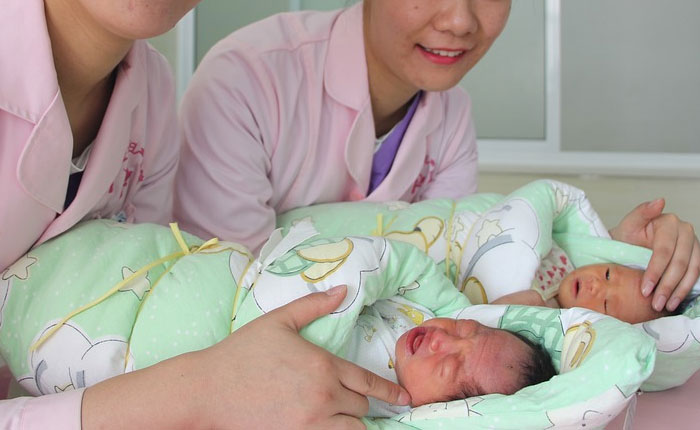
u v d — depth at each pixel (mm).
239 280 1017
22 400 795
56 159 963
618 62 3316
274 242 1075
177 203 1378
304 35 1453
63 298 969
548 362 973
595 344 875
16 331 969
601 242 1381
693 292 1260
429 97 1518
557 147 3396
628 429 962
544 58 3346
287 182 1436
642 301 1267
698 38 3232
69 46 939
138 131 1165
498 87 3406
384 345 1040
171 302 966
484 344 975
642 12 3256
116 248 1032
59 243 1036
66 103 1004
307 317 884
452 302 1140
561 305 1334
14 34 901
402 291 1113
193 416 770
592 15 3295
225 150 1331
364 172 1491
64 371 938
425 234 1340
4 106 905
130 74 1057
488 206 1427
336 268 973
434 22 1259
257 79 1380
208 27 2990
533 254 1259
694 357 1114
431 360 979
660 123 3328
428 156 1619
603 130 3381
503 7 1297
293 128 1417
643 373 809
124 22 828
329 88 1426
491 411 845
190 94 1402
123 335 952
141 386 780
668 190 3135
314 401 778
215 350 807
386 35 1326
